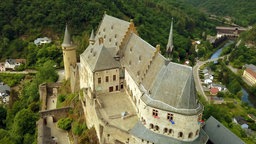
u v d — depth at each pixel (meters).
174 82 62.97
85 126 89.38
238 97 166.62
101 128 75.44
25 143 94.62
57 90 126.62
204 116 107.81
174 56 192.88
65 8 187.00
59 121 95.25
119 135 70.25
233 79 188.00
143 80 75.12
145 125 67.19
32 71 170.62
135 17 197.50
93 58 90.31
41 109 107.62
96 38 112.75
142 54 81.88
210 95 166.50
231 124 112.31
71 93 114.19
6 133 99.81
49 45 174.75
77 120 93.69
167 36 199.62
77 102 100.00
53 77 139.75
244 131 116.50
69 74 126.06
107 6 193.12
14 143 93.56
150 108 64.25
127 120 75.38
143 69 77.75
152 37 180.75
